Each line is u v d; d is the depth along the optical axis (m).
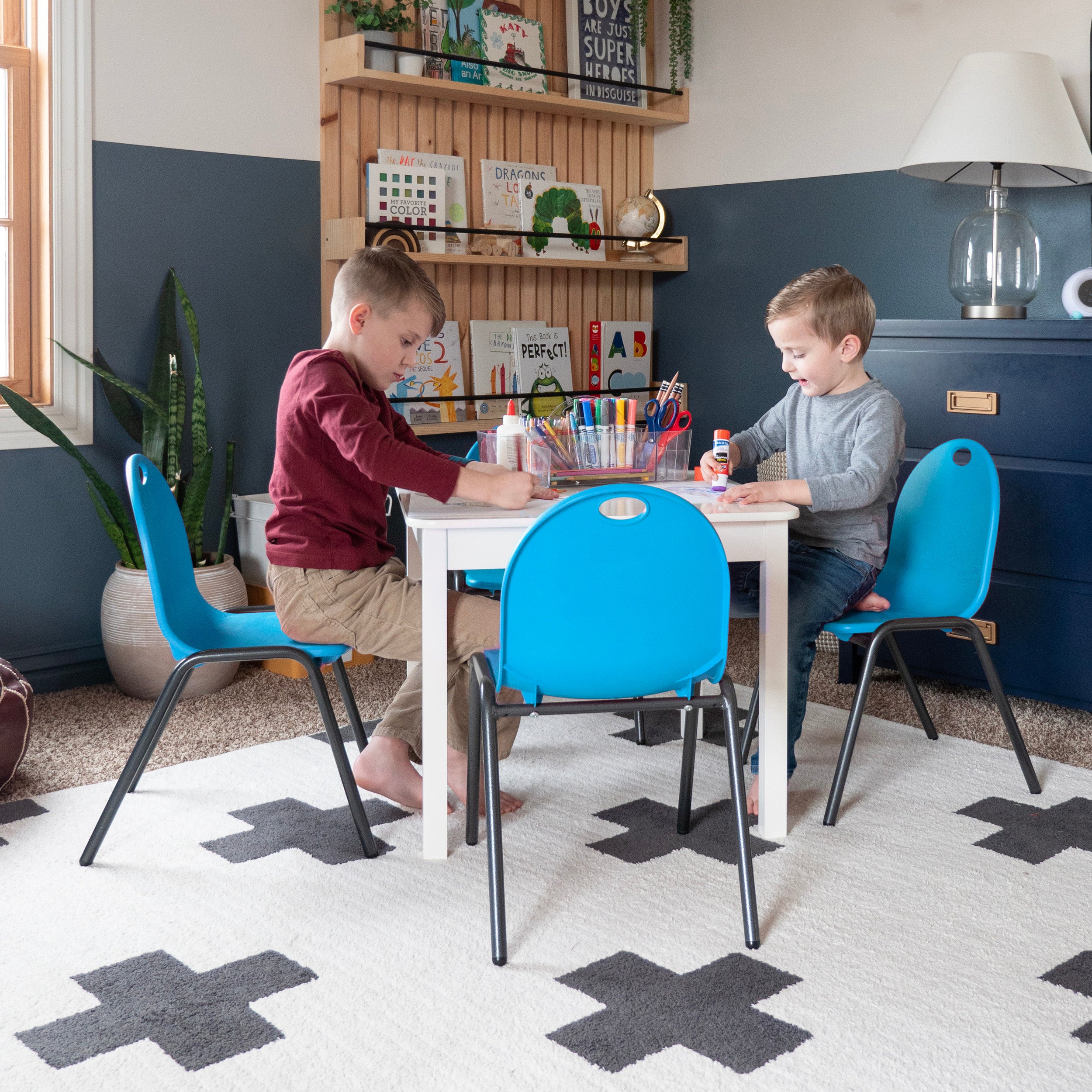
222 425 3.30
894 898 1.84
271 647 1.93
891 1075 1.39
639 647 1.66
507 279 3.87
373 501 2.05
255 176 3.28
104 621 2.94
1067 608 2.72
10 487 2.93
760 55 3.78
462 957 1.66
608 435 2.17
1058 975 1.62
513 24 3.76
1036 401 2.71
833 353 2.26
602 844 2.04
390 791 2.16
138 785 2.33
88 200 2.95
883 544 2.28
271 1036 1.47
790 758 2.20
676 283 4.16
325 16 3.38
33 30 2.90
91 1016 1.52
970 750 2.55
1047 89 2.90
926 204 3.39
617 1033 1.47
